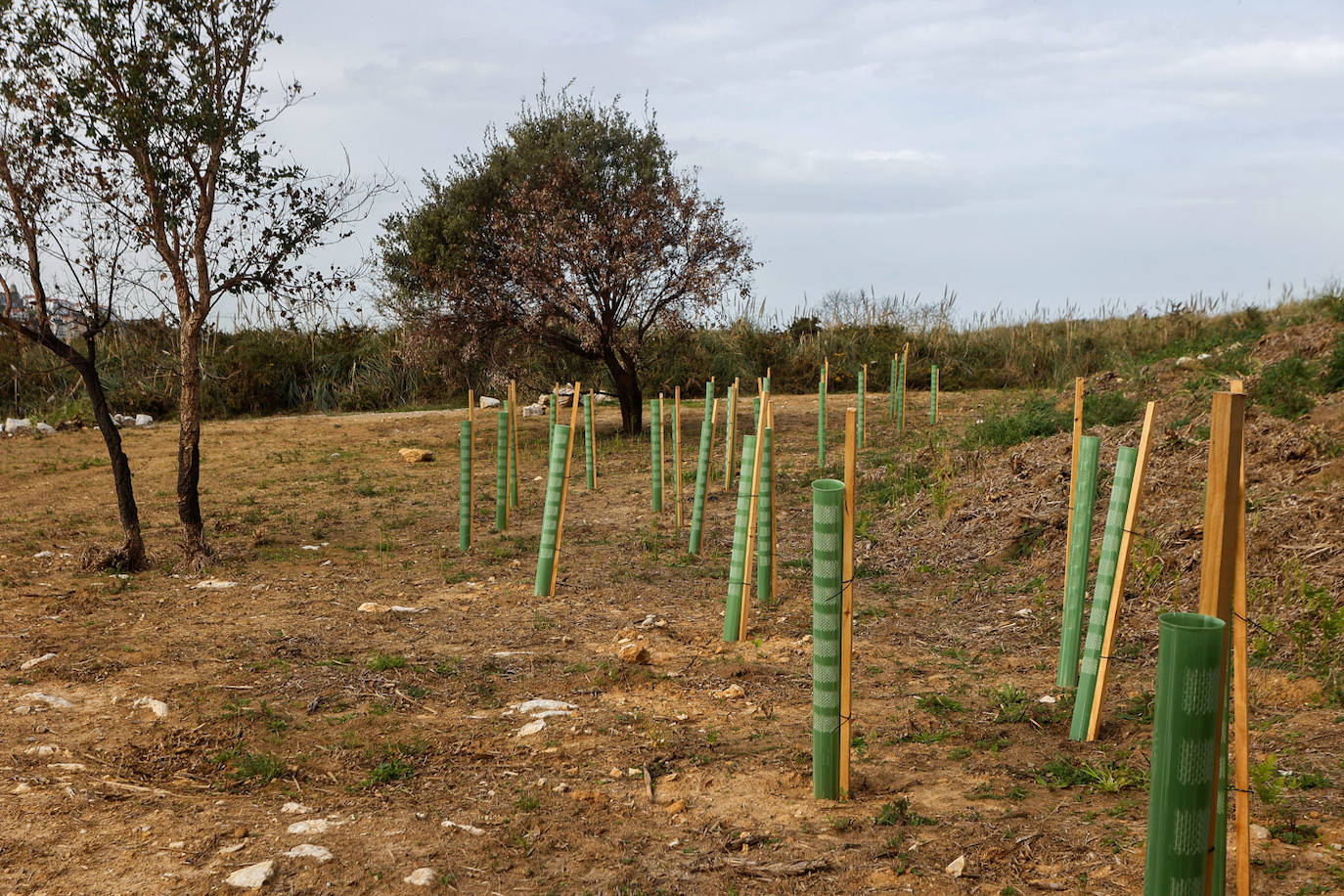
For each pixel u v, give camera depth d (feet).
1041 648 23.58
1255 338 56.95
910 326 101.45
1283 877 11.78
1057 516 31.60
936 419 66.23
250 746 17.85
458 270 59.62
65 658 22.99
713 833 14.24
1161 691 8.68
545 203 58.59
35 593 29.55
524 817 14.90
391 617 26.99
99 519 42.34
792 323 100.48
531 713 19.54
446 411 84.38
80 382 83.71
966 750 17.16
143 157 31.19
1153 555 26.37
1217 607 9.15
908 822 14.30
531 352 67.15
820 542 14.88
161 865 13.34
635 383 65.10
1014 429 46.34
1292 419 35.42
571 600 28.99
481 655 23.54
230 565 33.58
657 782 16.21
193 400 33.42
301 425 76.07
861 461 51.13
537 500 46.19
